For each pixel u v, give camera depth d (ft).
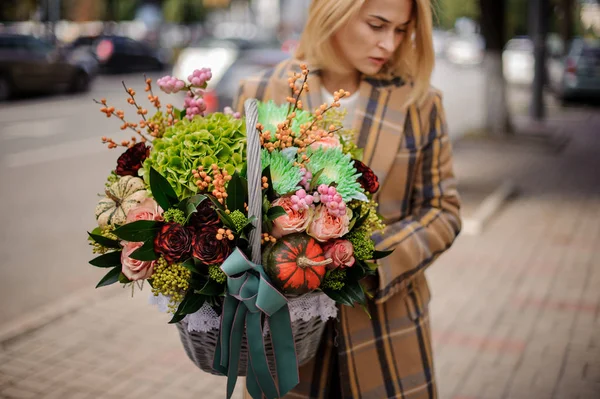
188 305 4.54
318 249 4.58
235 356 4.66
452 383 11.37
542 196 25.17
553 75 66.85
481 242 19.20
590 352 12.42
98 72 71.77
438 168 6.17
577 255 18.01
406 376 5.99
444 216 6.08
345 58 6.17
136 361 12.16
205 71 5.29
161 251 4.43
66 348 12.62
